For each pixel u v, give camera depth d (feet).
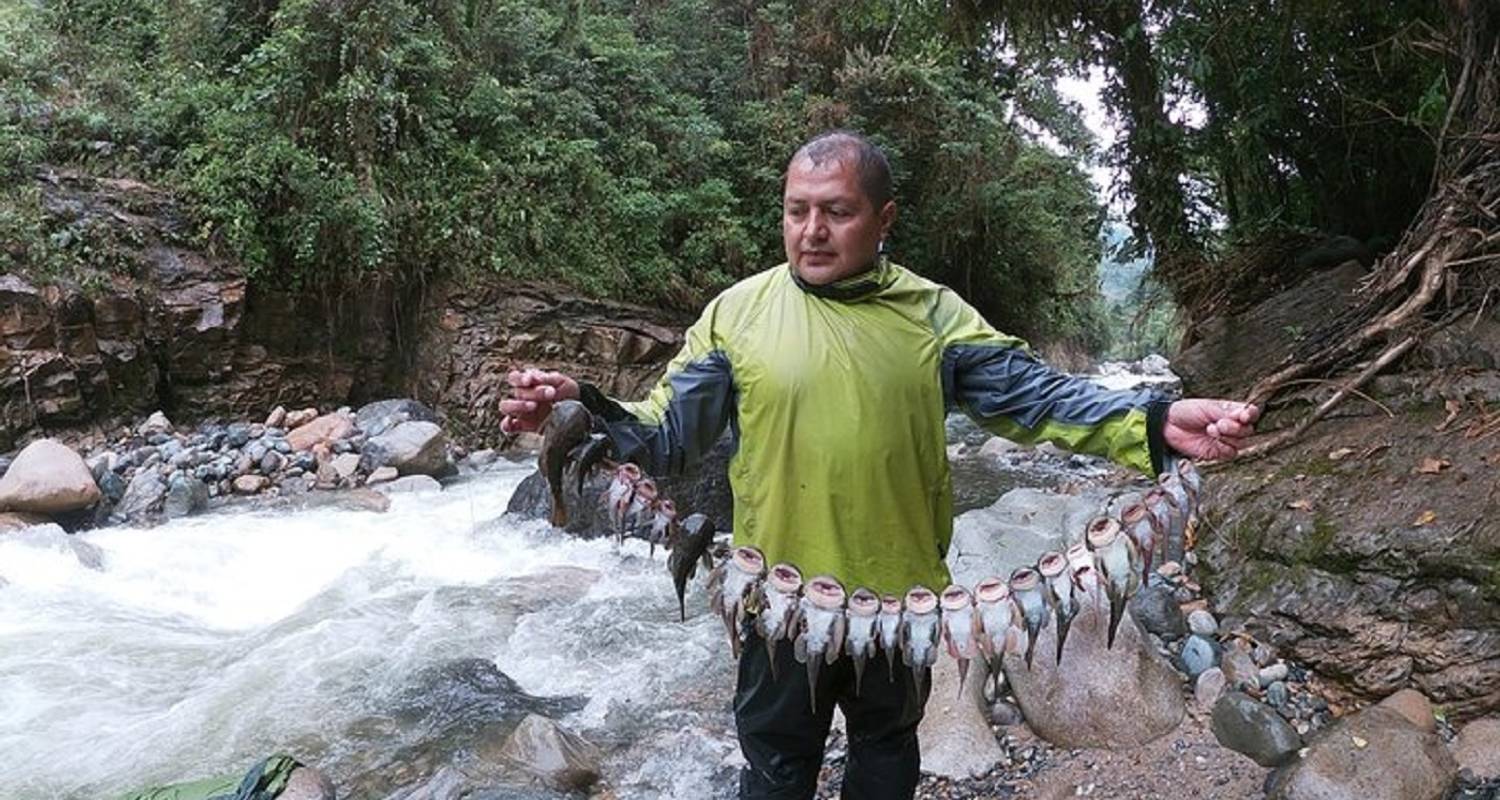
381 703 15.16
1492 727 10.96
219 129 34.63
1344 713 11.91
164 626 18.63
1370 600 12.55
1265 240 29.94
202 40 38.29
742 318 7.34
